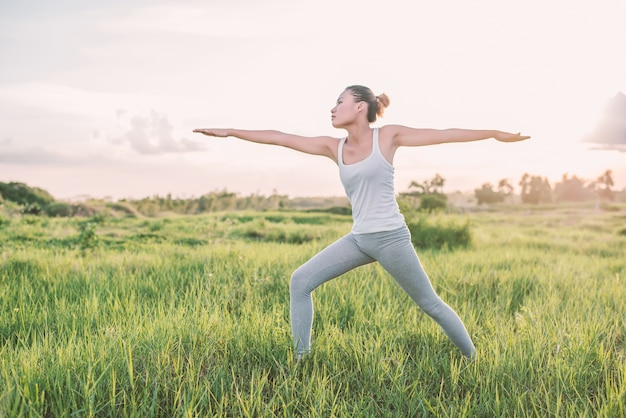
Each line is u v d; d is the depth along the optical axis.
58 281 6.58
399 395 3.75
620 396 3.47
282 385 3.74
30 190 22.09
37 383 3.49
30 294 5.84
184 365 4.09
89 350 3.97
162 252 9.41
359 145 4.15
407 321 5.16
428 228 12.66
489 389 3.84
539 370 4.05
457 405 3.59
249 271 7.29
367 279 6.69
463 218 13.20
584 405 3.50
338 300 5.83
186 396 3.51
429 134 4.09
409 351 4.58
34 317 5.07
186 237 13.16
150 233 13.73
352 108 4.10
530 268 8.35
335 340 4.55
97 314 5.18
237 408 3.57
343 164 4.17
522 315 5.10
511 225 17.28
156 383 3.63
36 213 20.05
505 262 9.32
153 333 4.42
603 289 6.93
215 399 3.56
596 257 10.54
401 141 4.13
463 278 7.21
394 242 4.05
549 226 17.05
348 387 3.93
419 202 19.27
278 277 7.00
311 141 4.41
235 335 4.48
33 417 3.23
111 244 11.24
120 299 5.89
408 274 4.14
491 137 4.02
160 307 5.28
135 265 7.91
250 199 25.03
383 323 5.08
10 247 10.06
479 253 10.66
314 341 4.52
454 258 9.63
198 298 5.69
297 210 22.77
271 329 4.60
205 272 7.18
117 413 3.47
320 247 10.30
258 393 3.60
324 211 22.92
